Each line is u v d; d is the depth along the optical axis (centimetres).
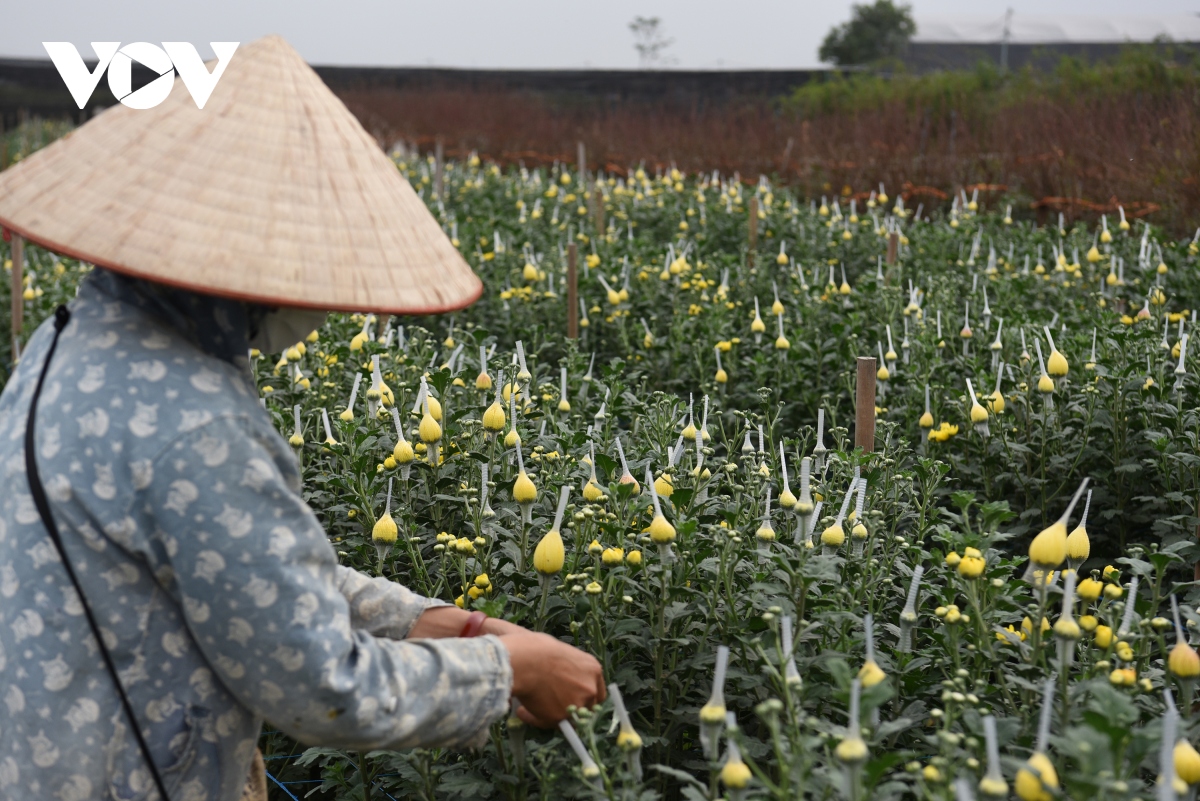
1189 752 142
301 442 295
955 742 146
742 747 159
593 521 225
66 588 139
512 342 576
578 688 172
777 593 212
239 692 142
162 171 141
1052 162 1169
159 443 134
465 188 1172
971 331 504
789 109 1986
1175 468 349
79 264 742
